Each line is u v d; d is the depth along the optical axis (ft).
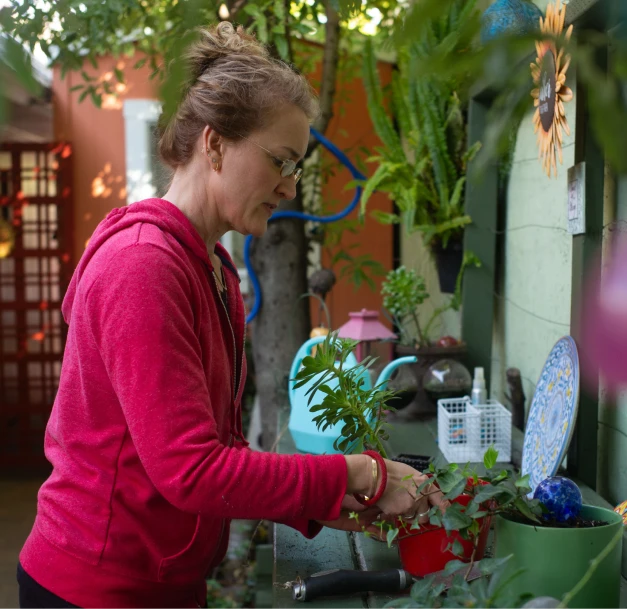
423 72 1.16
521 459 5.04
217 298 3.44
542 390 4.73
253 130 3.13
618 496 4.52
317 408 3.38
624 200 4.29
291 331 9.39
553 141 5.17
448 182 7.74
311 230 10.50
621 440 4.48
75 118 15.29
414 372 6.81
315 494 2.90
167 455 2.78
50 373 17.79
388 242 13.56
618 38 1.09
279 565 3.54
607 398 4.66
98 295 2.94
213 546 3.43
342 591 3.13
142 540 3.16
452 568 2.48
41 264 16.56
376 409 3.54
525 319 6.59
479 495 2.70
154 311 2.83
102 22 6.86
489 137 1.30
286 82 3.16
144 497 3.12
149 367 2.79
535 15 4.58
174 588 3.29
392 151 8.28
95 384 3.05
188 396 2.84
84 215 15.75
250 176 3.21
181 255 3.10
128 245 2.97
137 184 15.46
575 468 4.74
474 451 5.20
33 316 17.25
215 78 3.10
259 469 2.85
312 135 8.82
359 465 3.01
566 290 5.51
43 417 17.92
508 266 7.15
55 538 3.22
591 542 2.62
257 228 3.38
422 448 5.63
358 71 11.51
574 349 4.22
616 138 0.98
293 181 3.34
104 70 14.57
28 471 17.02
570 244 5.40
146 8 7.63
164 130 3.31
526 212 6.54
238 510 2.84
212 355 3.31
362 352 7.00
